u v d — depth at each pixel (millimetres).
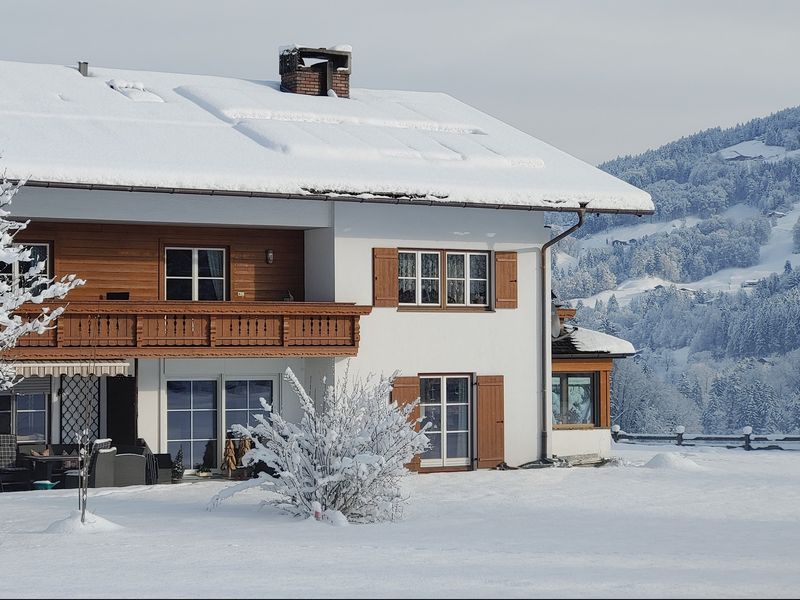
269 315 30422
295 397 32531
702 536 21016
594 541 20219
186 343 29531
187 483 29172
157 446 30859
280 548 19031
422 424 32719
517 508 25266
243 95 36469
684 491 28219
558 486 28969
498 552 18688
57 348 28047
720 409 146375
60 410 30078
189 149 31016
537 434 34250
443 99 42062
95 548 19062
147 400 30781
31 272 22734
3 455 28859
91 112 32656
